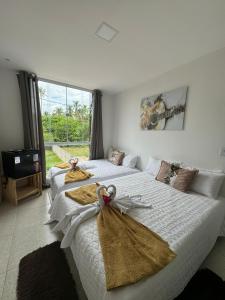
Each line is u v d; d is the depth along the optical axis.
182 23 1.50
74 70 2.67
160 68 2.52
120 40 1.80
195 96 2.25
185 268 1.12
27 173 2.66
